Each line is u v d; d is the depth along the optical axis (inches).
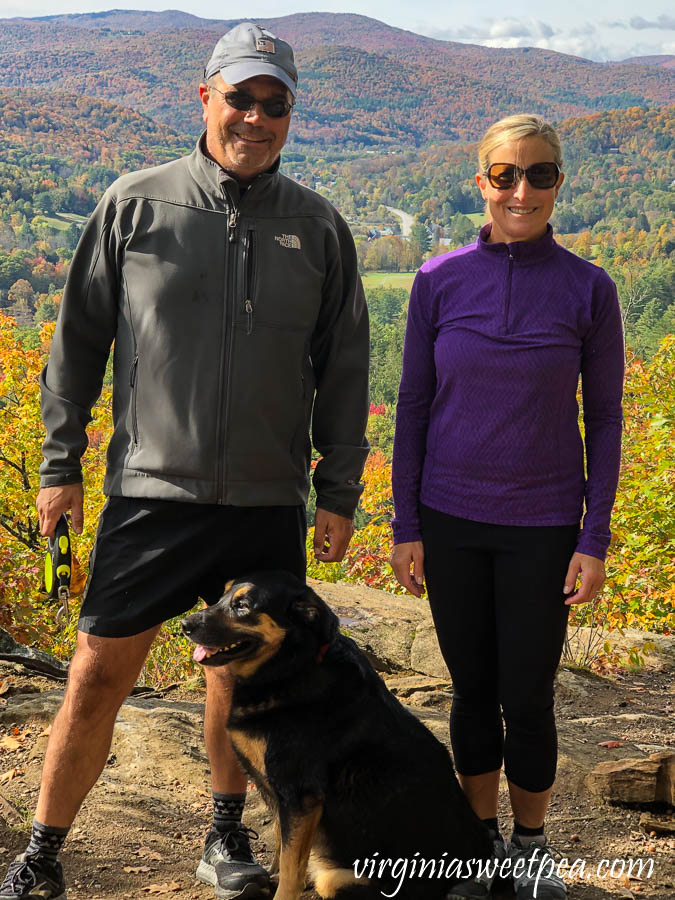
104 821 135.2
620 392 119.4
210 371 111.0
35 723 169.9
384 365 3742.6
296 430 118.5
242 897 114.3
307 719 109.9
